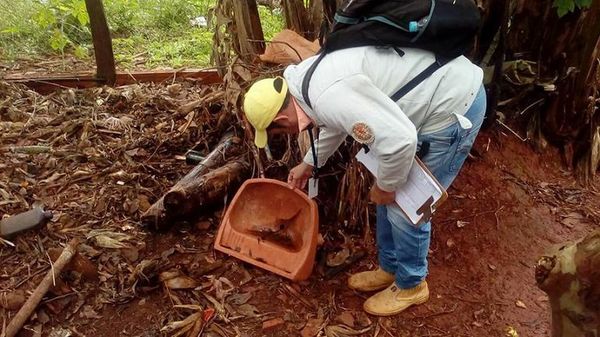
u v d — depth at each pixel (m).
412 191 1.92
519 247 2.87
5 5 4.90
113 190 2.93
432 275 2.66
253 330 2.32
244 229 2.64
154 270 2.49
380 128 1.65
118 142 3.31
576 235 2.97
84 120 3.46
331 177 2.92
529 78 3.34
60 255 2.44
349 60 1.73
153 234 2.73
